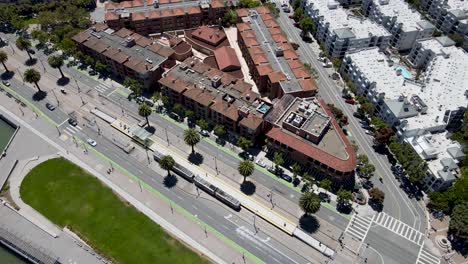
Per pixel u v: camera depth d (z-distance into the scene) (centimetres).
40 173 18100
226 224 16238
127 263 14862
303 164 18288
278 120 18712
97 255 15075
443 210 16375
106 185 17625
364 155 17800
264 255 15225
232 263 14938
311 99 19912
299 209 16738
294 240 15675
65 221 16225
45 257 14950
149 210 16675
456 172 17150
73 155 18975
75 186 17562
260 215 16400
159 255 15112
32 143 19550
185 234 15838
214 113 19862
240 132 19662
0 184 17550
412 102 19825
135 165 18550
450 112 19175
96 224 16138
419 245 15562
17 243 15400
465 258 15200
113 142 19575
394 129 19412
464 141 19275
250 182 17812
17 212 16488
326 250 15175
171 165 17125
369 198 17188
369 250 15400
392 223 16262
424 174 16625
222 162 18738
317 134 17388
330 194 17300
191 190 17525
